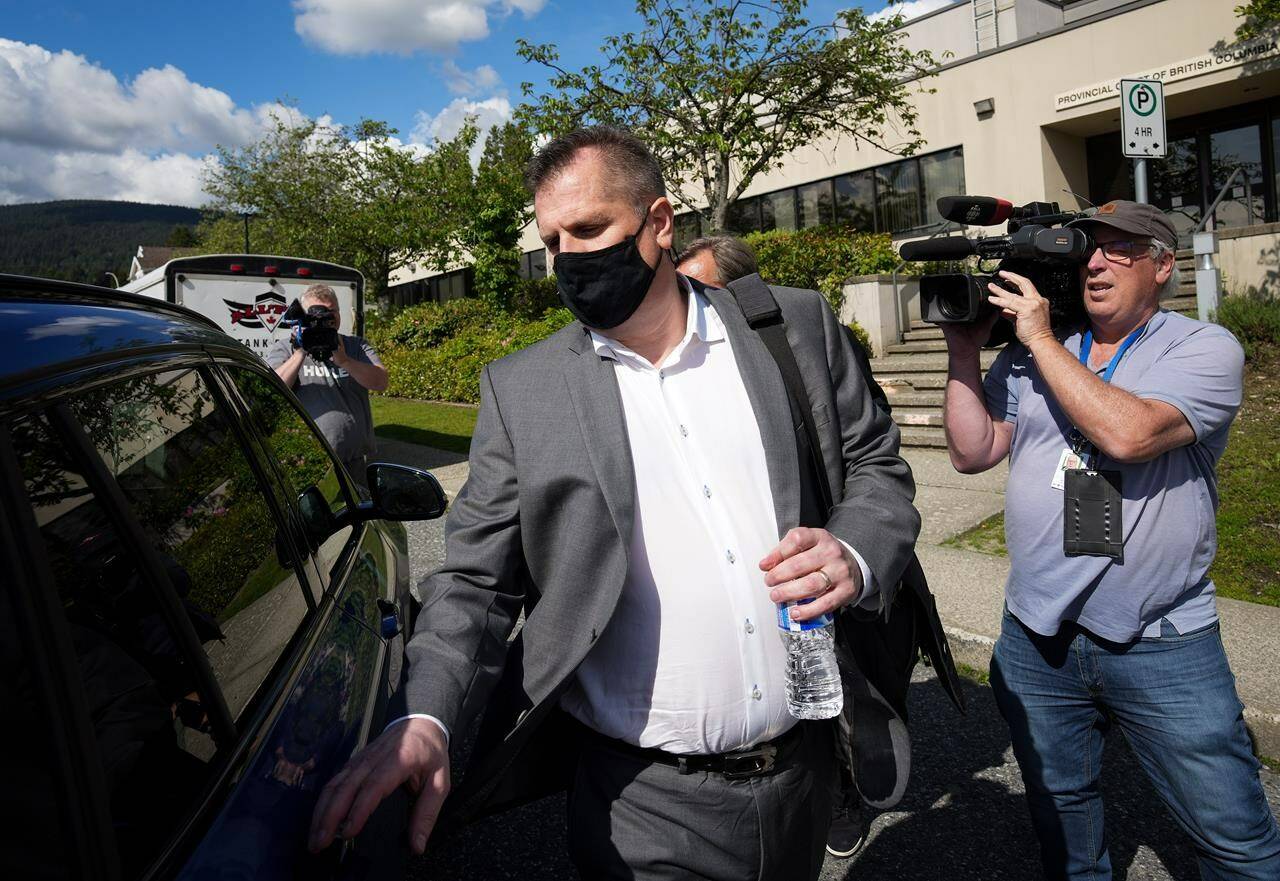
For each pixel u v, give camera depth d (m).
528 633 1.53
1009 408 2.25
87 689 1.00
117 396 1.29
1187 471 1.93
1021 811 2.97
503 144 25.42
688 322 1.61
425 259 30.06
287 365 5.71
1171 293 2.05
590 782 1.63
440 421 12.98
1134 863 2.68
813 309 1.67
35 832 0.87
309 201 29.38
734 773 1.57
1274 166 13.45
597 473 1.47
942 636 1.80
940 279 2.13
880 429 1.68
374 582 2.31
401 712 1.35
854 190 16.81
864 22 12.20
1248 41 11.63
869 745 1.56
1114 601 1.97
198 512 1.46
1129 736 2.08
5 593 0.93
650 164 1.53
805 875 1.70
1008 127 14.43
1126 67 13.04
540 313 20.34
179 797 1.07
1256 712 3.19
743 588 1.54
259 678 1.40
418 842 1.26
